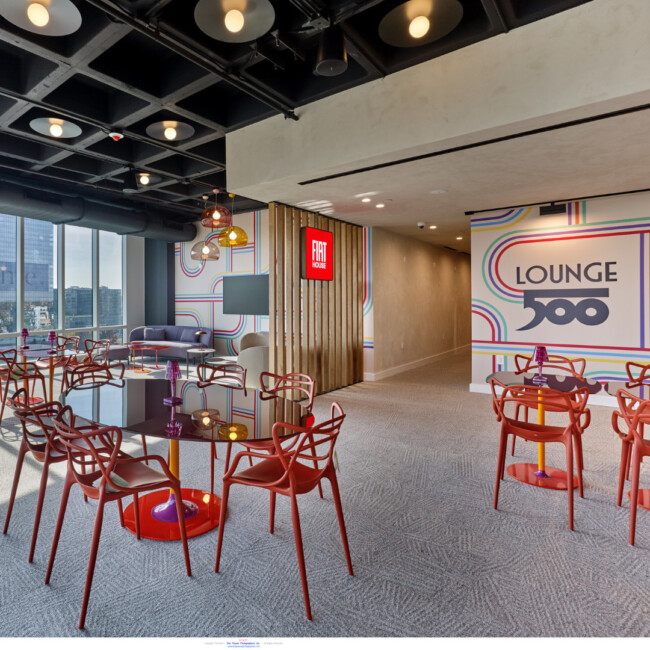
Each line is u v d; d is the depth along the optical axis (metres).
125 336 10.45
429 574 2.27
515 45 3.17
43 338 8.65
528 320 6.30
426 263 10.02
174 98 4.01
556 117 3.12
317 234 6.41
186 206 8.66
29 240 8.45
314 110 4.20
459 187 5.03
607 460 3.80
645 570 2.30
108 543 2.55
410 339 9.23
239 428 2.38
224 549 2.50
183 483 3.37
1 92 3.82
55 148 5.47
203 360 9.27
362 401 6.19
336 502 2.29
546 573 2.28
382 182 4.76
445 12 3.00
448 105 3.46
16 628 1.89
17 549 2.48
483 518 2.85
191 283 10.44
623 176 4.64
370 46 3.37
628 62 2.80
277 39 3.09
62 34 2.86
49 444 2.40
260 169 4.67
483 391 6.73
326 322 6.92
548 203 5.96
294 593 2.13
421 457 3.95
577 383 3.46
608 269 5.70
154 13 2.83
